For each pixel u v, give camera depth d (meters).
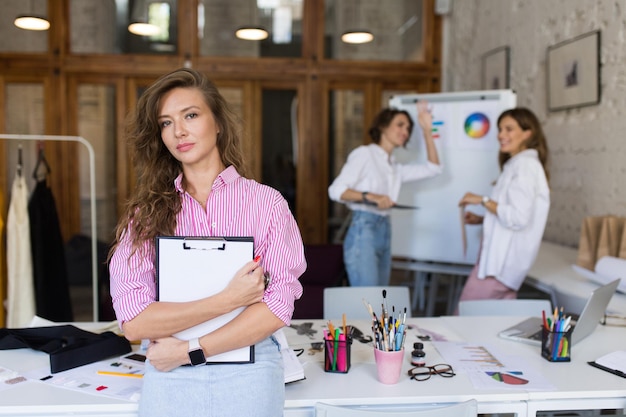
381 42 6.50
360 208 3.59
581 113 4.22
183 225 1.47
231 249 1.40
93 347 1.94
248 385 1.40
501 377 1.83
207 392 1.39
